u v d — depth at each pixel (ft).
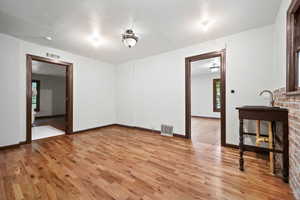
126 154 8.04
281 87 6.17
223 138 9.29
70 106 12.47
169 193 4.73
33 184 5.22
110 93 15.98
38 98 23.21
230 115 9.04
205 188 4.99
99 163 6.93
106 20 7.20
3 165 6.70
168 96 12.14
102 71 15.14
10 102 9.00
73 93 12.69
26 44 9.91
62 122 18.85
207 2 5.87
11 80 9.04
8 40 8.91
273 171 5.89
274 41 7.53
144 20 7.22
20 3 5.83
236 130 8.84
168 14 6.70
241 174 5.85
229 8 6.28
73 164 6.81
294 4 4.39
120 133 12.90
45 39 9.56
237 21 7.39
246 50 8.45
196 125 16.78
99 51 12.05
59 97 25.63
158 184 5.23
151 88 13.26
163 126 12.34
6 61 8.85
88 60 13.84
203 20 7.27
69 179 5.55
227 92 9.12
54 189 4.94
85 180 5.48
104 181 5.41
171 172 6.06
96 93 14.57
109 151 8.52
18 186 5.10
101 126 15.02
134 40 8.20
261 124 8.16
